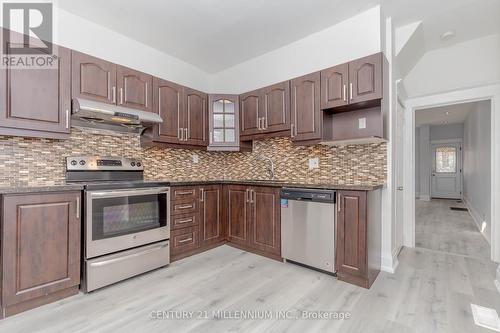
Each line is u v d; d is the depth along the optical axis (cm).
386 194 251
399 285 217
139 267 232
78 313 175
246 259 280
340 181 280
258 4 238
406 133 337
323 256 235
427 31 282
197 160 366
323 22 269
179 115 308
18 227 171
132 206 231
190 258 283
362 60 235
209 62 367
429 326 160
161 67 333
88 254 202
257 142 362
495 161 282
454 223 475
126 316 172
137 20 262
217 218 321
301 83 278
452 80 309
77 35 253
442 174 831
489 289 209
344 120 274
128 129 289
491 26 272
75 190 197
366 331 155
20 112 193
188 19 262
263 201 286
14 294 170
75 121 248
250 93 330
